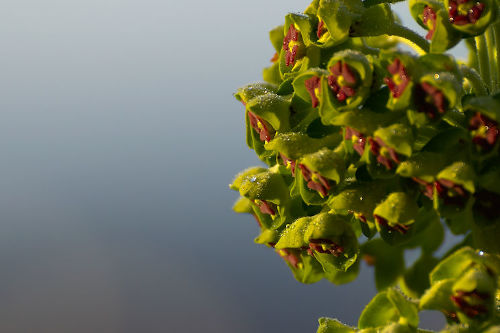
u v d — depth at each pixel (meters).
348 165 0.40
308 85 0.40
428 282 0.41
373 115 0.39
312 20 0.41
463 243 0.39
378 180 0.39
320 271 0.43
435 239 0.42
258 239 0.43
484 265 0.38
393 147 0.38
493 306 0.38
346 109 0.39
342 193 0.40
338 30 0.40
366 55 0.39
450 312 0.38
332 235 0.40
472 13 0.39
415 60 0.38
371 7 0.40
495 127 0.38
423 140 0.39
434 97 0.38
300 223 0.41
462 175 0.38
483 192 0.38
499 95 0.38
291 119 0.41
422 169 0.38
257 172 0.43
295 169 0.41
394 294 0.39
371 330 0.40
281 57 0.42
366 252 0.42
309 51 0.41
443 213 0.38
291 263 0.44
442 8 0.39
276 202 0.42
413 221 0.39
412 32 0.40
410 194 0.39
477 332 0.38
